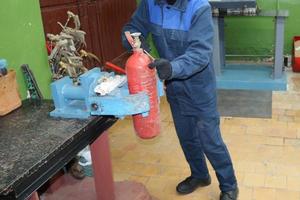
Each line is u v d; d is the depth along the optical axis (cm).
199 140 216
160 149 299
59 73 187
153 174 266
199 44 172
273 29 489
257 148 290
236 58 513
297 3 472
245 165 269
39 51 202
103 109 148
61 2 304
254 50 505
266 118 342
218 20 414
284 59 477
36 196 127
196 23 176
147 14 197
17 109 172
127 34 165
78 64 174
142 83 147
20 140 140
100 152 171
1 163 123
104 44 383
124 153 296
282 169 261
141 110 145
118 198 207
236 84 419
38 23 200
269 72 441
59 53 180
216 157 211
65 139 138
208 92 197
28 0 193
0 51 179
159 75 155
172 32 186
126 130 335
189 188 240
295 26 481
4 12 179
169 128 334
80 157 228
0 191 108
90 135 152
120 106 145
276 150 286
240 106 372
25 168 119
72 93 156
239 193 238
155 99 154
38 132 145
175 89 200
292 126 323
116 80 157
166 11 186
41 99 186
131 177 263
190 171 262
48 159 126
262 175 255
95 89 150
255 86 413
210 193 240
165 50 194
